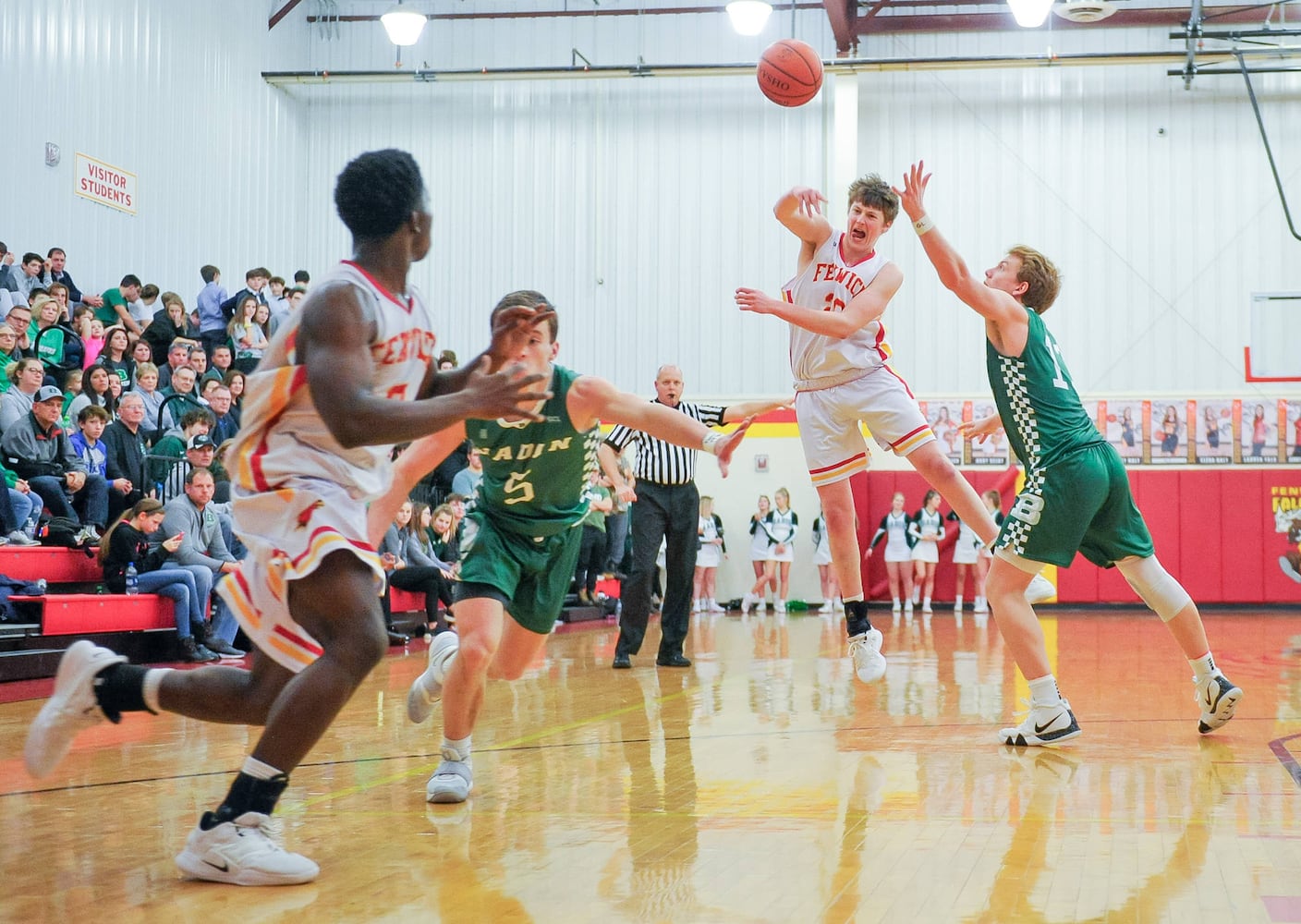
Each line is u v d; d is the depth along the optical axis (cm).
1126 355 1605
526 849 288
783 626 1277
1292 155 1583
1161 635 1100
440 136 1697
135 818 323
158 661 823
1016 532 450
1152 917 229
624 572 1518
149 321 1251
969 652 887
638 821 319
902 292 1636
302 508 258
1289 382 1514
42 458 855
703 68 1638
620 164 1678
